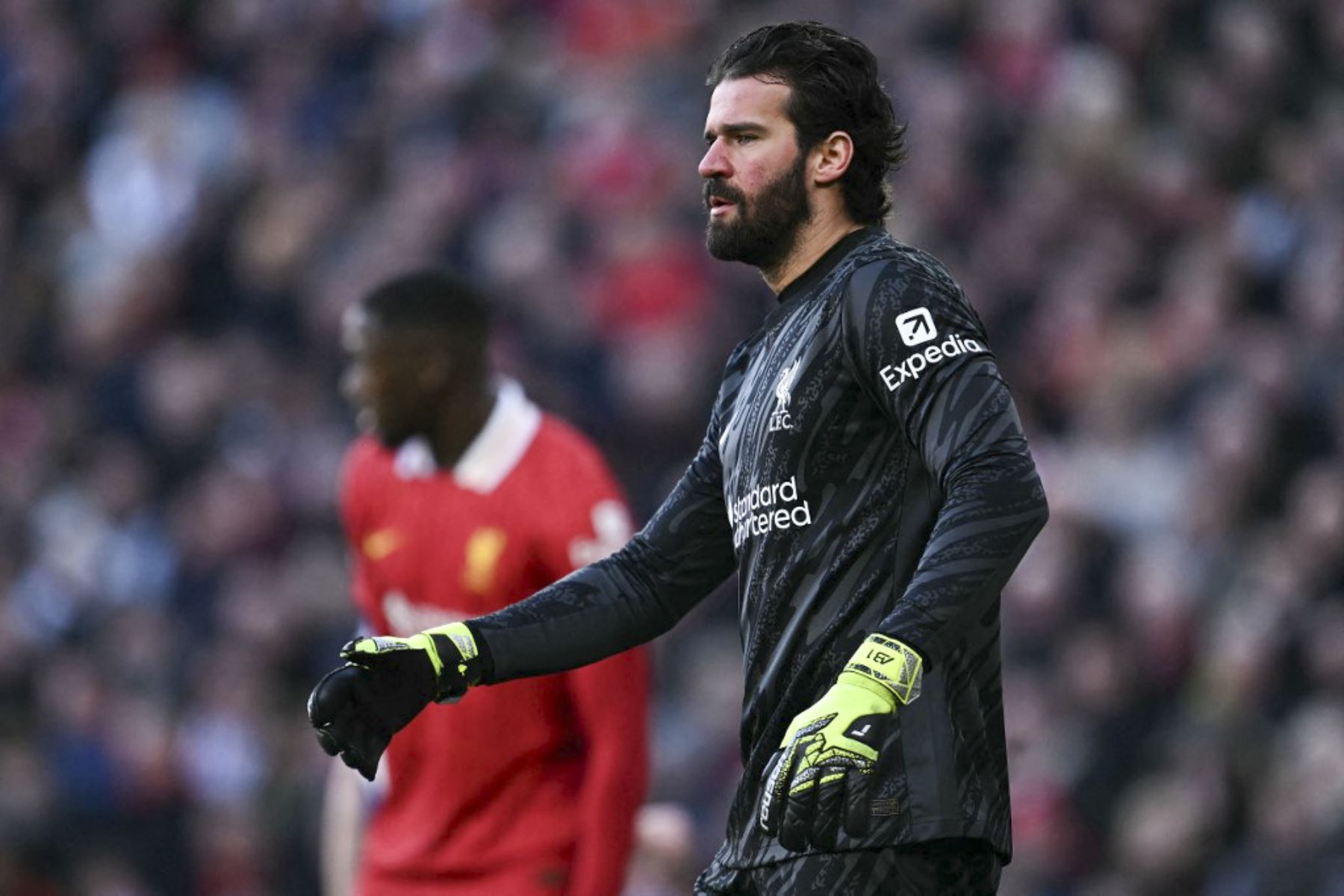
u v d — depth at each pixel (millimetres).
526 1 45938
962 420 9500
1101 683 28016
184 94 47188
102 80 48625
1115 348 34469
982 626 9922
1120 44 41969
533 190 41031
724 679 30359
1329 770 25094
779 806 9094
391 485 16234
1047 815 27094
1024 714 28219
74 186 47625
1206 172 39938
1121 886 26250
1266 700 27125
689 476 11086
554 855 15461
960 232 38406
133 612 35312
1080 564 29734
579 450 16078
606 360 37094
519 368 35969
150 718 32625
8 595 37219
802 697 9961
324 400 39094
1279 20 42688
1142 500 31812
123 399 39906
